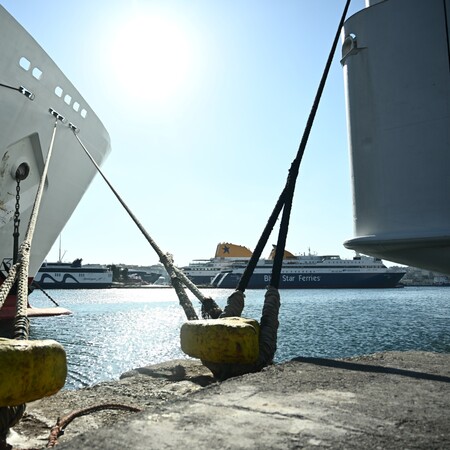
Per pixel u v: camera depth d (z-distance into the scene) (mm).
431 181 5379
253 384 2473
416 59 5582
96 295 79875
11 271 4457
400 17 5711
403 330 20328
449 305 39719
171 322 25578
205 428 1752
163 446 1569
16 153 12609
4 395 2090
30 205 13773
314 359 3279
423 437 1683
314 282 91500
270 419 1864
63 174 14867
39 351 2221
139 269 170250
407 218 5473
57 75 13023
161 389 4125
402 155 5566
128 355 14117
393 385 2475
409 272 179875
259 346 3918
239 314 4652
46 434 3061
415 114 5531
